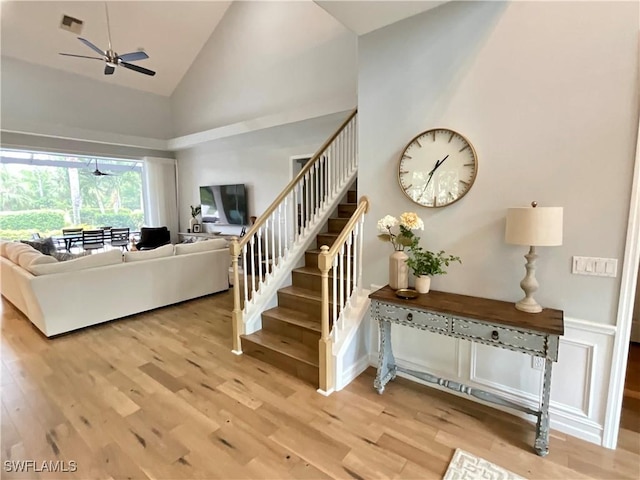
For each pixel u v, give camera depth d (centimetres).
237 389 260
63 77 674
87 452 195
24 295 378
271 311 340
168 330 379
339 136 421
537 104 203
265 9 634
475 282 236
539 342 183
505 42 211
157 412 232
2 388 262
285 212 372
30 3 559
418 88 247
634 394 248
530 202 211
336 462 186
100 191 919
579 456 189
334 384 258
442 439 203
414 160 252
